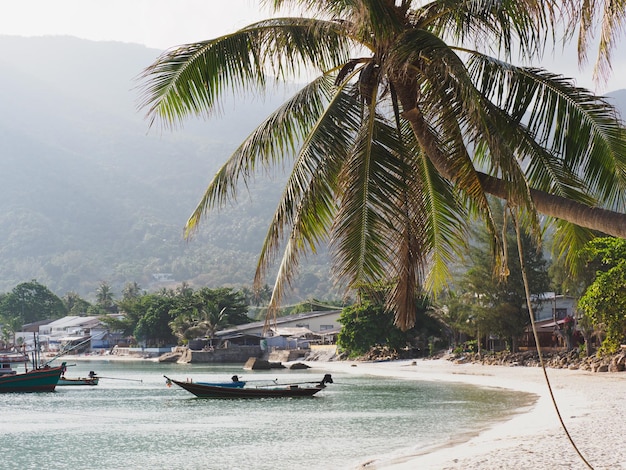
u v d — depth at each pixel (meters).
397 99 10.83
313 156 10.77
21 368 103.69
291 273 11.06
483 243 63.72
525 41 10.06
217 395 47.84
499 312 65.38
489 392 46.16
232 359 120.19
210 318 131.50
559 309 74.69
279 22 11.17
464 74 8.70
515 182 8.45
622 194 10.14
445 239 12.80
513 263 63.44
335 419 34.00
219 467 21.17
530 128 10.37
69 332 189.75
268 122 11.53
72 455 24.80
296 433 28.94
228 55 10.98
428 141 10.29
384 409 38.31
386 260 10.93
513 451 18.59
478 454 18.70
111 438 29.06
